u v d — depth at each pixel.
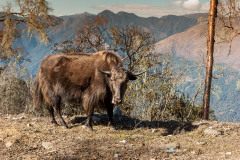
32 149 5.62
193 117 12.62
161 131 8.20
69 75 8.27
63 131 7.70
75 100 8.38
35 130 7.36
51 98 8.46
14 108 11.40
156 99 11.94
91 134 7.47
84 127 8.31
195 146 6.15
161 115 11.68
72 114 12.27
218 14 11.27
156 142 6.58
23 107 11.62
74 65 8.29
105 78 7.98
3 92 11.57
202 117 11.46
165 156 5.29
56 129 7.95
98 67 8.08
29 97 11.63
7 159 5.00
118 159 5.09
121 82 7.43
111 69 7.68
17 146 5.78
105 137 7.05
